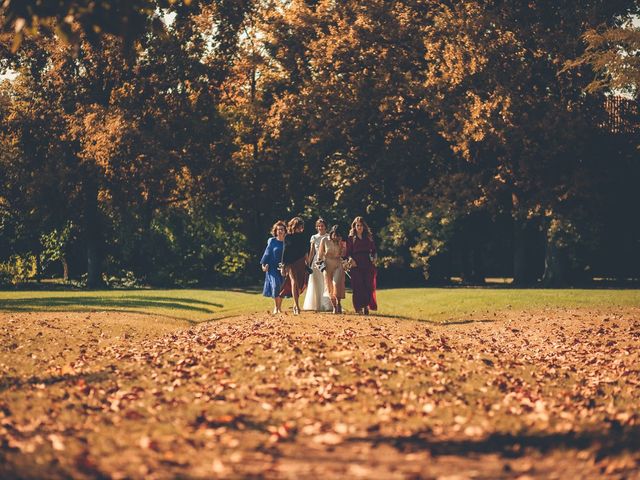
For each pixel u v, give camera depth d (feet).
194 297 98.37
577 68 113.50
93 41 27.45
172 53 128.57
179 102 132.36
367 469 21.43
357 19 122.62
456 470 21.57
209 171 138.10
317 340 46.96
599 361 46.73
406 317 71.87
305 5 133.18
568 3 116.06
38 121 132.87
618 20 116.57
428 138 125.29
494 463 22.44
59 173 130.62
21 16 26.61
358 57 123.13
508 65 113.09
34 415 28.68
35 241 141.18
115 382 35.53
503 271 156.87
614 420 28.76
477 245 142.41
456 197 119.24
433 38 117.50
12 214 139.03
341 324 57.77
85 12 26.68
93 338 53.88
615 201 122.72
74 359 43.65
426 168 129.59
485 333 61.57
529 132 112.16
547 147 113.91
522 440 25.17
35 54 130.41
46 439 24.85
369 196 135.64
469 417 28.68
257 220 147.43
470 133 111.65
